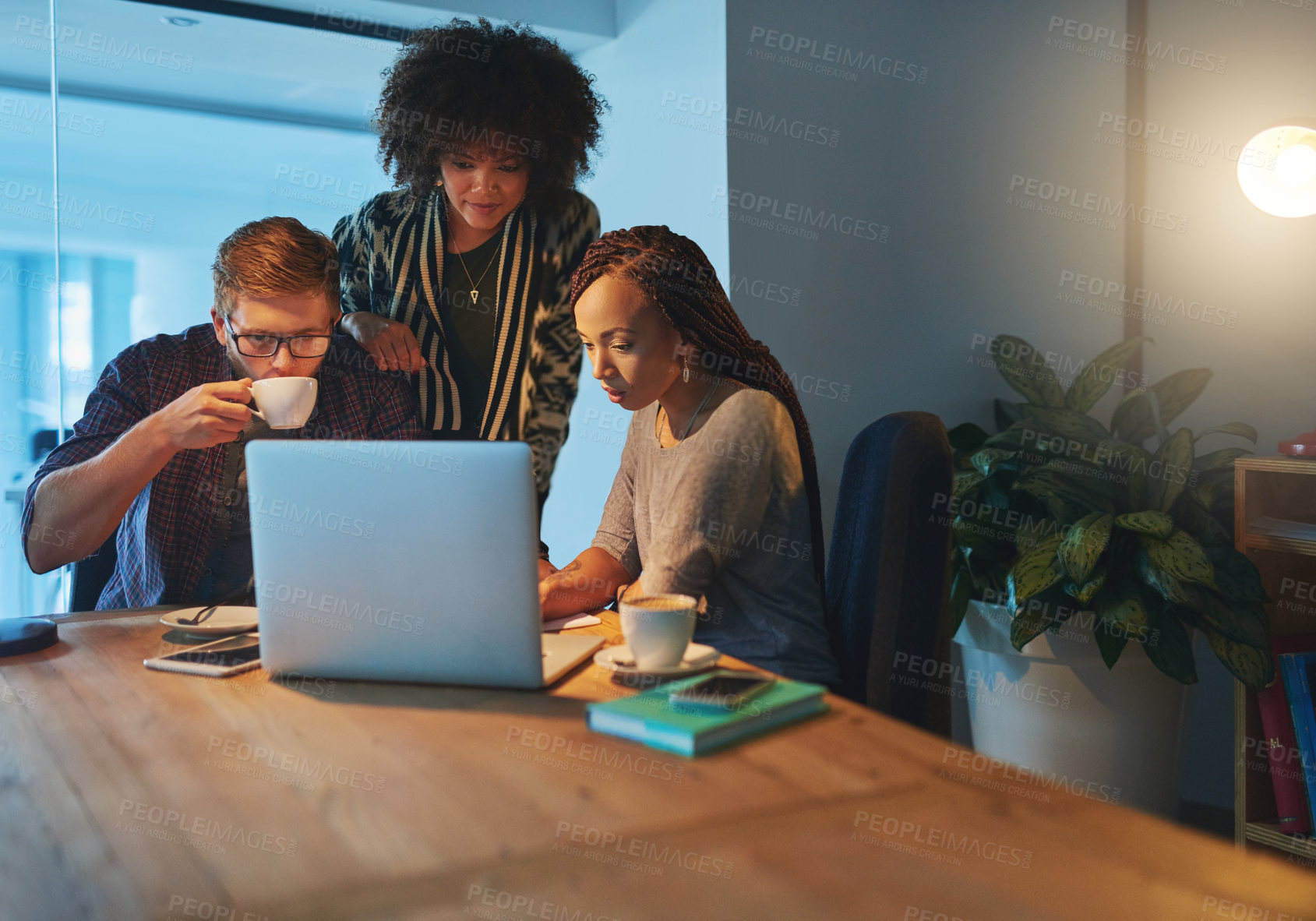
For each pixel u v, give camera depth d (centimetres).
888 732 85
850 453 139
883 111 243
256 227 154
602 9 272
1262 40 229
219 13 243
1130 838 63
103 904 57
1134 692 198
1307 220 222
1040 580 188
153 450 139
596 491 290
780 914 54
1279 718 183
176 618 127
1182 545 183
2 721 90
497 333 203
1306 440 183
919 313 251
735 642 129
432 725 88
